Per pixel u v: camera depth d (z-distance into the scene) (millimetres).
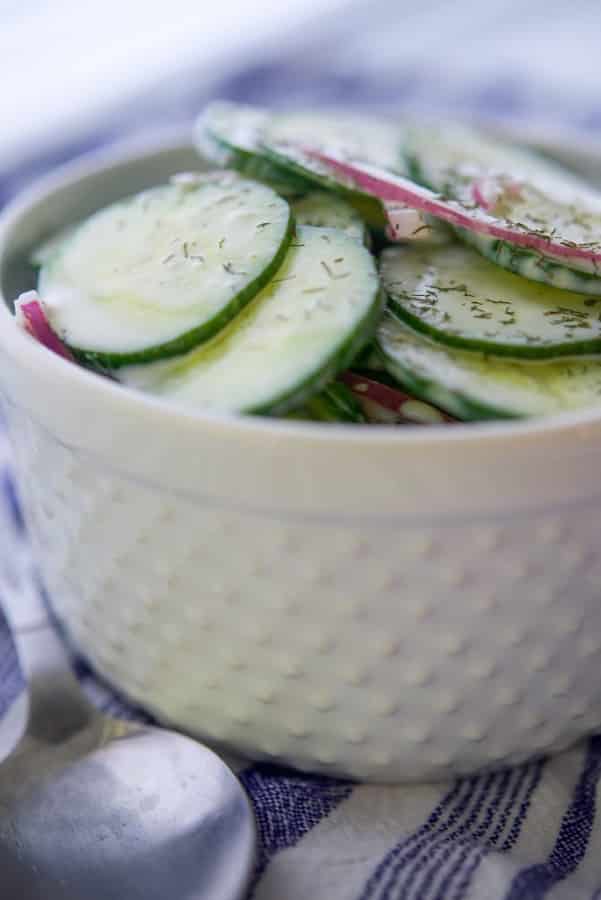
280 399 261
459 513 251
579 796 284
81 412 261
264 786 285
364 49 574
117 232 309
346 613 262
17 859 276
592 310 287
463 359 275
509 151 358
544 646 270
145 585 274
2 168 466
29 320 283
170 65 554
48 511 286
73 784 288
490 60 557
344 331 268
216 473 252
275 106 515
